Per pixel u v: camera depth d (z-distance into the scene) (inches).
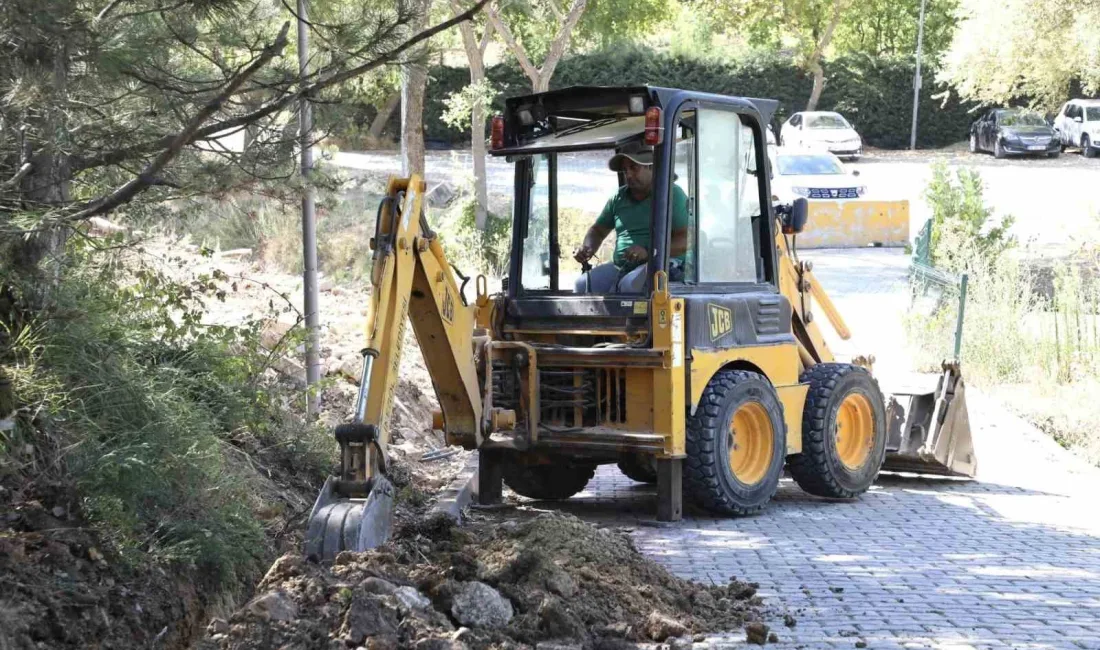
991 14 1583.4
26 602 210.4
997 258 867.4
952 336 748.0
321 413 396.5
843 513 412.5
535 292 414.3
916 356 733.3
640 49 2255.2
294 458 348.5
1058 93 1779.0
